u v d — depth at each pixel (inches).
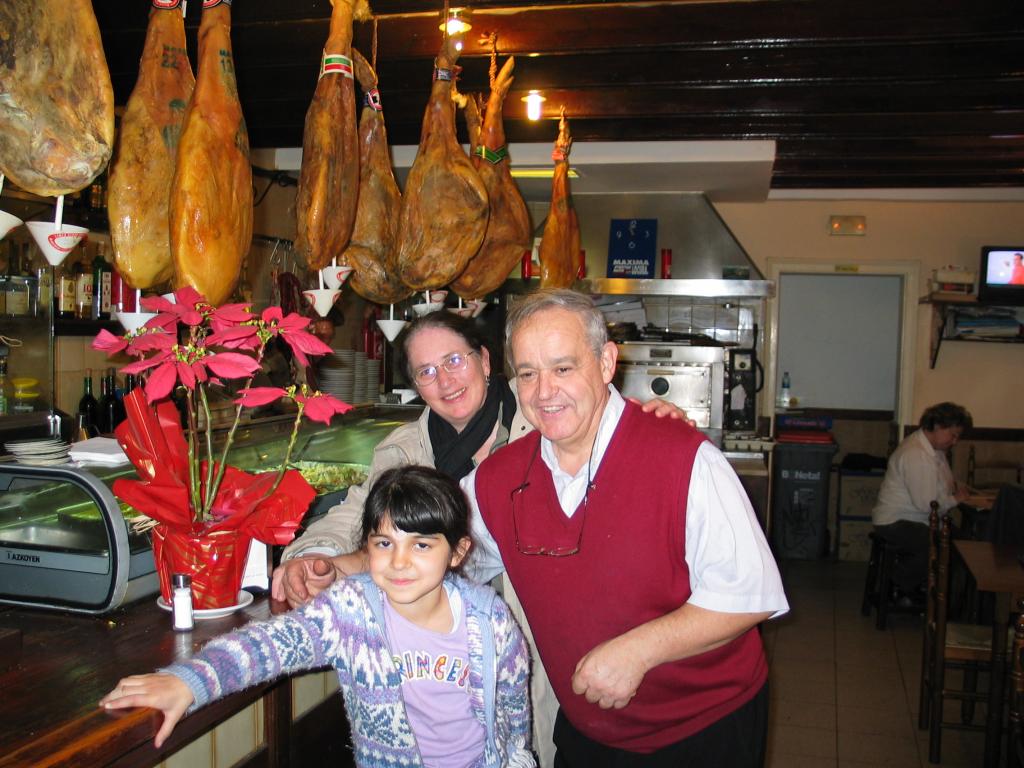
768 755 130.3
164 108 74.2
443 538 54.5
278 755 66.4
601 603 62.6
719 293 207.9
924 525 185.3
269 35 122.7
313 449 105.2
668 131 173.8
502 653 58.7
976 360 248.2
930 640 138.2
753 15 115.0
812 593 217.6
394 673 55.9
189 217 69.4
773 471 245.9
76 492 63.9
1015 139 178.4
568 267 162.2
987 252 234.4
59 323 125.3
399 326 118.3
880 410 263.1
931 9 111.0
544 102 156.8
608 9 117.8
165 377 54.1
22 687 50.6
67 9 61.2
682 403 212.2
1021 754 85.2
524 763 60.1
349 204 90.7
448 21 103.5
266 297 179.8
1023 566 118.5
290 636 53.0
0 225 63.1
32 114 61.1
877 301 261.7
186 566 61.8
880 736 137.5
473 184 104.3
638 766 65.4
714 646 59.5
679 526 60.6
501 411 82.6
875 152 184.9
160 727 45.6
